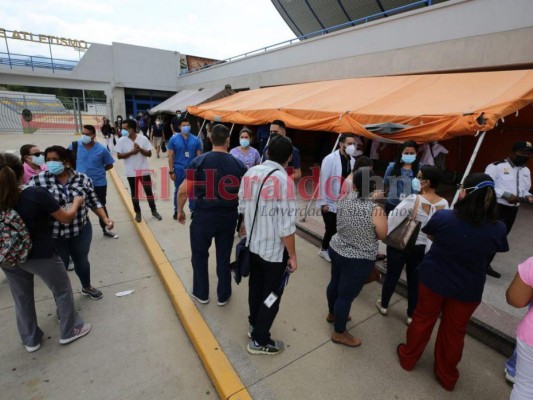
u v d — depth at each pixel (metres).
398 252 2.84
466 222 2.03
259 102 8.51
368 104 5.24
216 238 3.02
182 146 5.28
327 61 11.58
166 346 2.78
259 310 2.46
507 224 3.86
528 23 6.35
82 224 3.09
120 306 3.30
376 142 7.84
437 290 2.18
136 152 5.14
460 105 4.02
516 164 3.78
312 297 3.42
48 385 2.33
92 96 47.12
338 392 2.26
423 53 8.38
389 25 9.21
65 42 23.53
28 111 20.48
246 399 2.18
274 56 14.49
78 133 20.81
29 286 2.53
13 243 2.19
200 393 2.33
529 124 7.51
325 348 2.68
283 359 2.54
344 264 2.49
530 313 1.77
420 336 2.37
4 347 2.68
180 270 3.87
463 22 7.43
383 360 2.57
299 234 5.16
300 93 8.05
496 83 4.50
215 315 3.04
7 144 14.76
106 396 2.26
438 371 2.35
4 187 2.12
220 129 2.81
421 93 5.20
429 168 2.59
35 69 22.56
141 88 25.70
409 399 2.23
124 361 2.58
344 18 18.11
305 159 12.30
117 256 4.40
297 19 20.25
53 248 2.48
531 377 1.72
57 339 2.79
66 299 2.65
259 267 2.50
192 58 27.56
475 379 2.43
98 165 4.70
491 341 2.77
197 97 14.55
